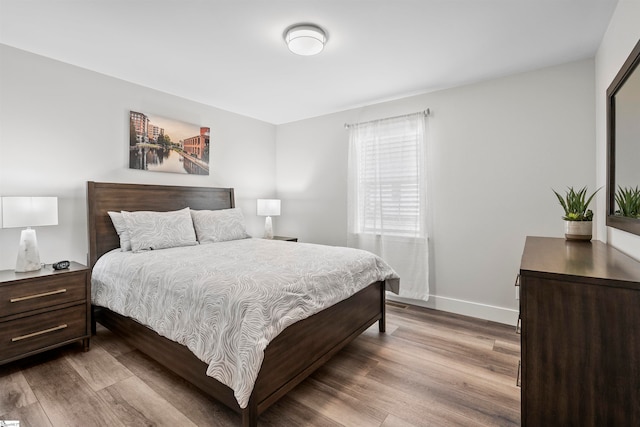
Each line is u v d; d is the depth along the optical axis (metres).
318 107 3.93
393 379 2.00
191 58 2.61
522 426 1.23
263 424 1.58
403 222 3.50
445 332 2.76
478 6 1.89
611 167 1.88
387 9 1.93
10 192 2.43
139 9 1.94
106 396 1.78
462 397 1.81
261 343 1.44
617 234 1.83
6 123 2.41
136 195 3.10
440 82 3.09
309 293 1.84
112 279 2.39
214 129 3.93
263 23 2.09
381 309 2.76
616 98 1.81
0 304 1.96
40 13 1.98
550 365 1.18
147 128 3.26
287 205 4.68
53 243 2.65
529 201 2.83
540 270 1.20
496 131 2.97
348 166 3.92
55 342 2.19
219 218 3.49
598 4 1.87
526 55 2.52
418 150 3.38
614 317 1.08
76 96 2.77
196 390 1.84
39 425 1.54
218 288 1.68
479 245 3.09
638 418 1.06
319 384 1.94
